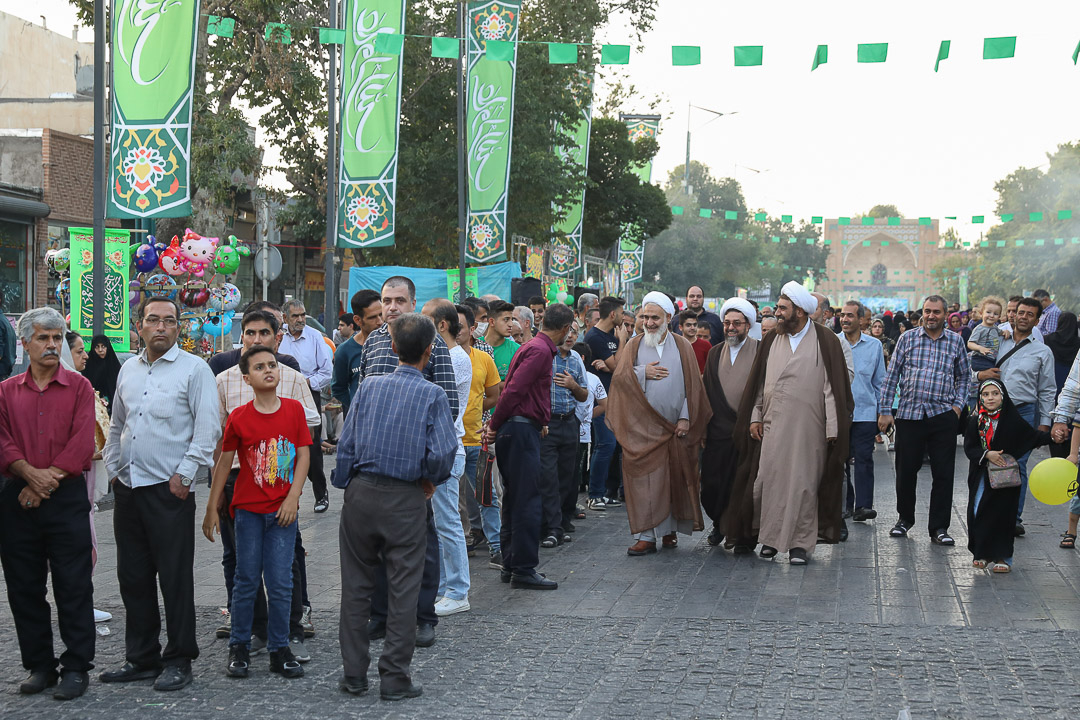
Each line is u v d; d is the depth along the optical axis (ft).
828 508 27.99
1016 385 31.48
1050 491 25.77
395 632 17.12
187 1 34.47
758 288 220.23
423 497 17.69
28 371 17.67
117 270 45.78
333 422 49.01
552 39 87.15
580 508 36.40
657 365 28.60
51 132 70.69
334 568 26.58
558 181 82.64
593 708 16.48
